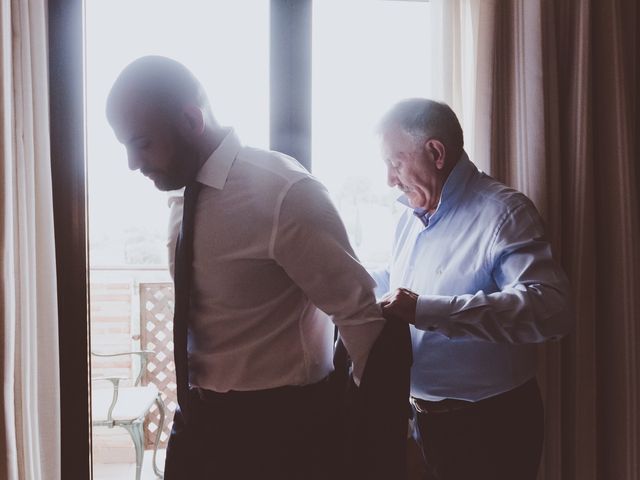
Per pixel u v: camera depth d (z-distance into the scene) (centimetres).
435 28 157
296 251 94
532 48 148
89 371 151
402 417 98
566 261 156
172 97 92
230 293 98
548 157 151
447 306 107
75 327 148
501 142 152
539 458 126
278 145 157
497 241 116
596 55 156
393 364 98
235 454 101
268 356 100
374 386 96
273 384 100
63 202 146
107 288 337
